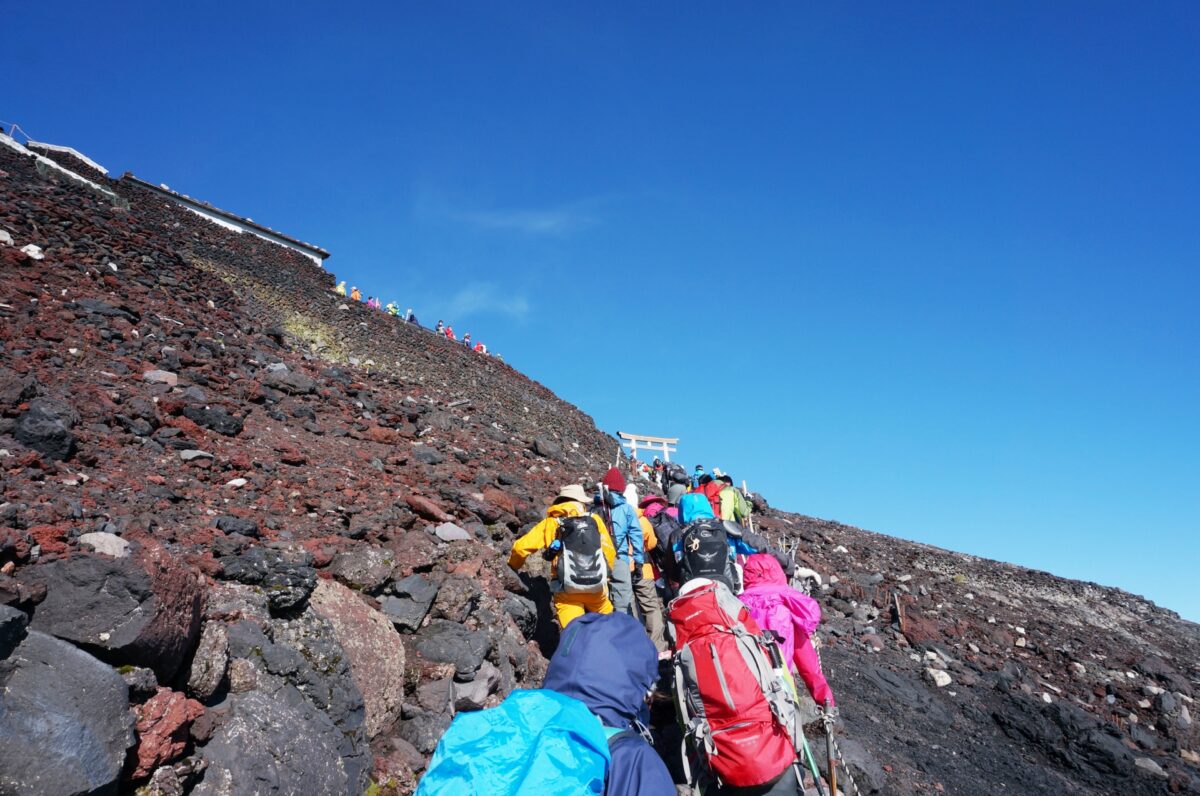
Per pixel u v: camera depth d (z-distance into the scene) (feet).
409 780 13.07
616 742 7.55
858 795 21.72
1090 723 32.76
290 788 10.51
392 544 19.02
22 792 7.56
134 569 9.96
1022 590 65.05
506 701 7.48
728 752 11.36
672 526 22.66
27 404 18.13
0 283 28.91
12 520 12.28
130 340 28.91
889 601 49.11
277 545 15.75
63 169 70.28
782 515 75.46
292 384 32.83
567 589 16.76
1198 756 34.42
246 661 11.69
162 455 19.88
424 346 105.29
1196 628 65.87
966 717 33.91
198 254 86.89
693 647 12.06
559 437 99.19
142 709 9.39
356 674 13.83
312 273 107.96
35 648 8.66
